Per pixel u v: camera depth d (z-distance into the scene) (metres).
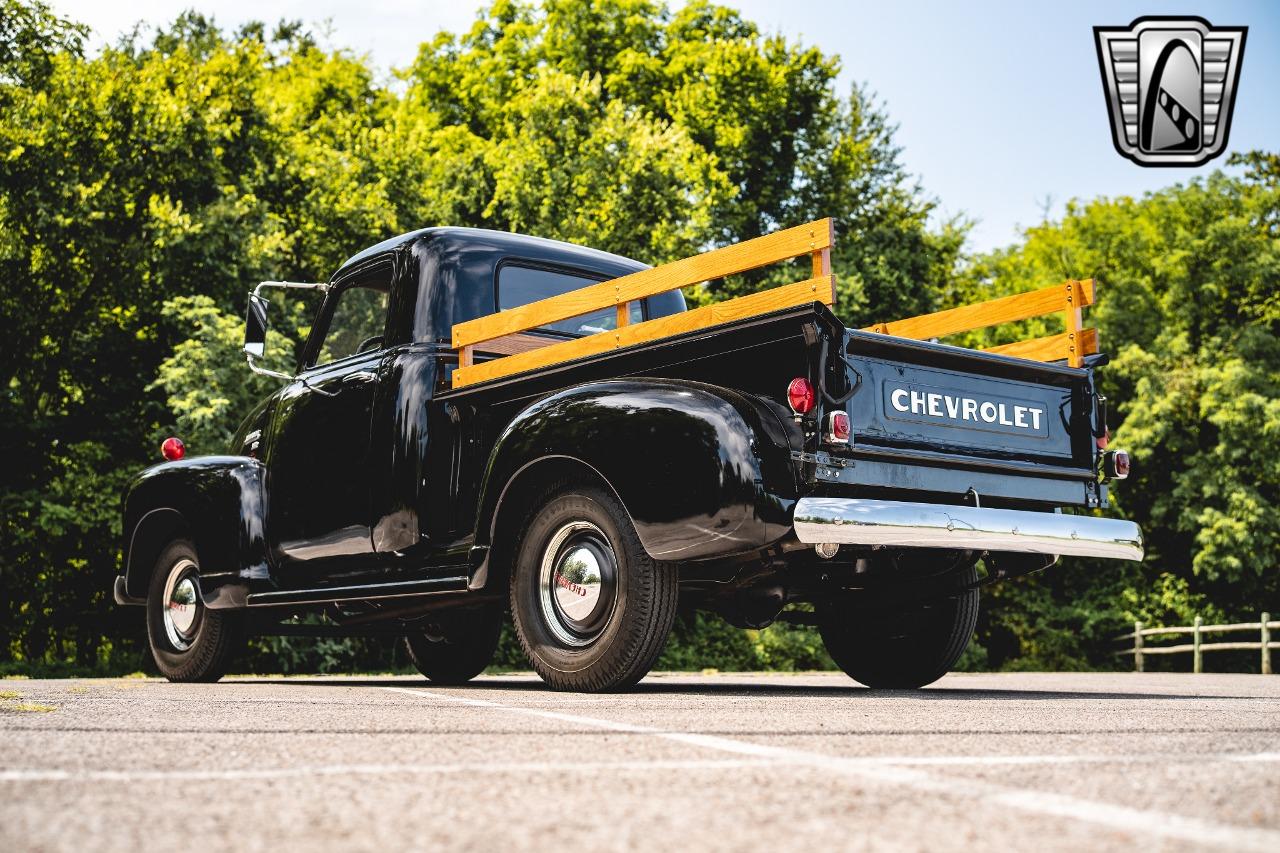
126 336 17.53
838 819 1.92
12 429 16.56
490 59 29.75
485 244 6.53
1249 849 1.69
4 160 16.50
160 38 21.31
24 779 2.33
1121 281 27.70
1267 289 26.91
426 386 6.18
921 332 6.34
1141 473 25.95
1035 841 1.75
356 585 6.28
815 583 5.72
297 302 17.41
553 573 5.16
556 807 2.04
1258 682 9.52
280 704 4.46
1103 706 4.58
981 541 4.86
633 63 27.52
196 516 7.09
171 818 1.92
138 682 7.43
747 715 3.86
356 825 1.87
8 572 15.80
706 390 4.77
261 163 19.66
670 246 20.50
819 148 26.55
